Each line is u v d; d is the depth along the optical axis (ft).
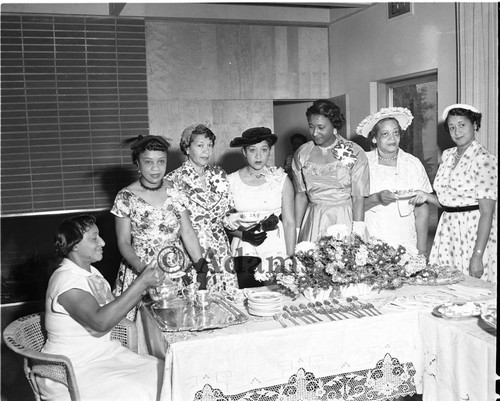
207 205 11.84
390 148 12.92
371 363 8.52
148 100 19.79
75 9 18.72
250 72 20.93
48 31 18.58
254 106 21.12
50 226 19.03
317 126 12.32
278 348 8.04
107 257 19.48
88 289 8.39
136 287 8.02
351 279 9.28
